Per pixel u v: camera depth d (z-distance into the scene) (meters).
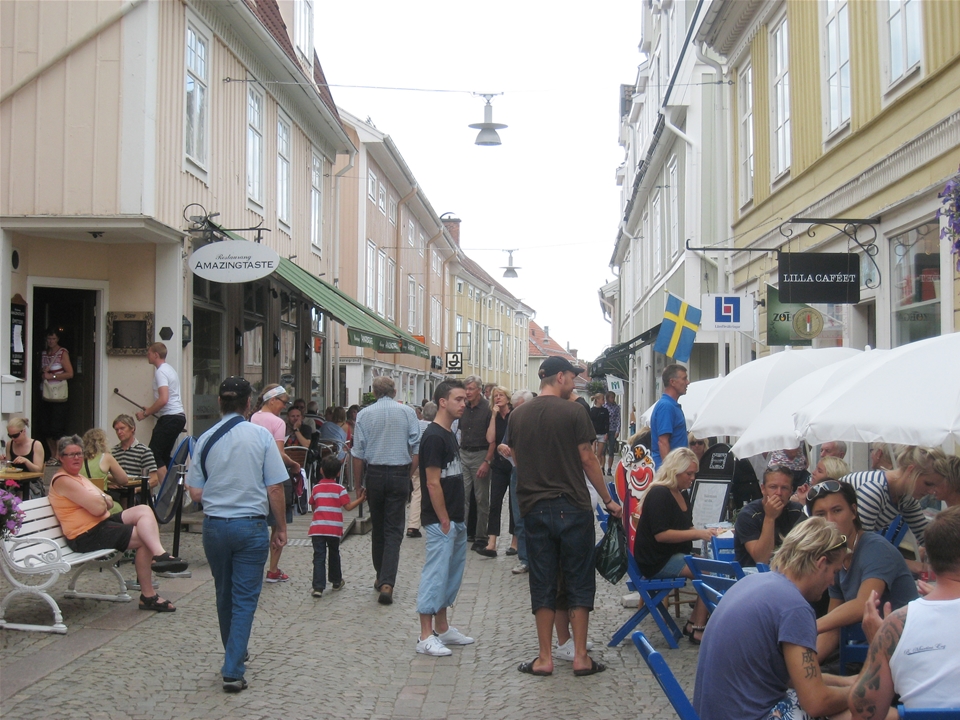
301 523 13.23
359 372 28.53
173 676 6.10
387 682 6.18
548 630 6.37
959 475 5.58
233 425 6.08
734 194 16.19
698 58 17.31
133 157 11.29
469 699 5.83
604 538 7.04
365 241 28.02
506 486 11.48
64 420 12.23
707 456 8.91
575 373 6.74
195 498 6.05
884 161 9.49
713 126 18.69
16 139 11.29
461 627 7.75
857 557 4.92
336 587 9.02
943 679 3.41
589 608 6.38
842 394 5.16
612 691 5.95
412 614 8.10
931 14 8.48
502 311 64.19
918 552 6.22
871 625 3.81
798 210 12.54
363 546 11.66
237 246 11.93
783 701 3.72
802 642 3.66
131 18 11.34
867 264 10.11
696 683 3.91
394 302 33.50
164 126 11.88
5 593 8.18
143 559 7.77
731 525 7.94
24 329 11.63
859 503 5.94
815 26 11.77
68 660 6.33
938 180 8.41
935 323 8.68
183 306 12.48
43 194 11.26
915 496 5.81
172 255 12.27
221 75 14.22
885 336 9.71
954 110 8.05
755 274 14.74
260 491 6.02
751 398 8.41
